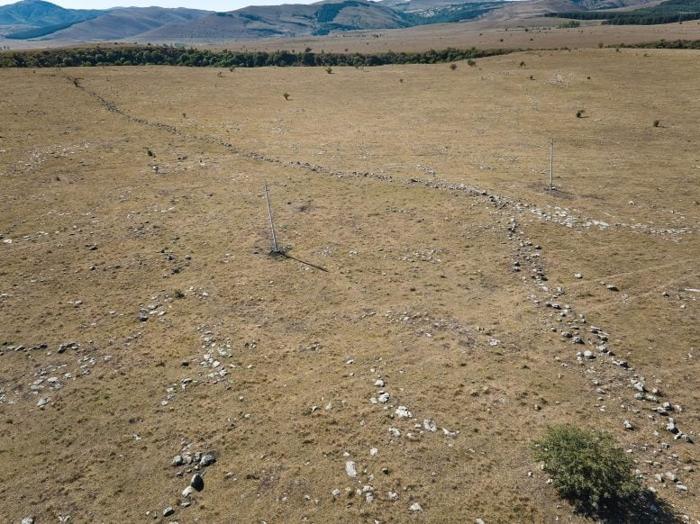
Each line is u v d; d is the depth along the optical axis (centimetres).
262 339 1755
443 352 1650
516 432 1327
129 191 3177
